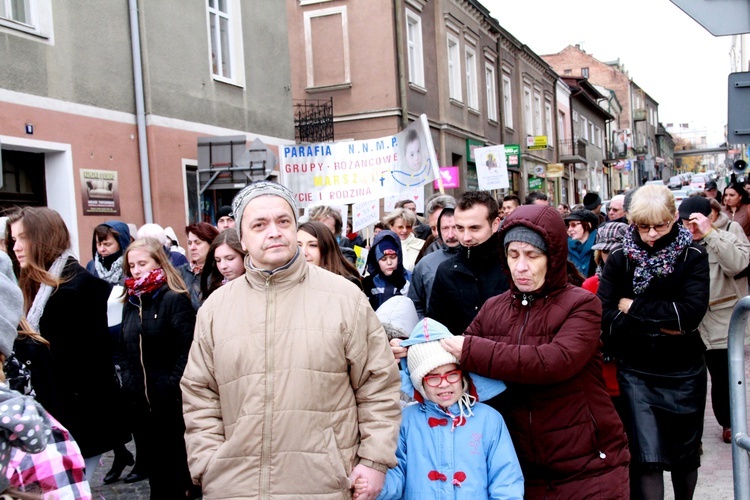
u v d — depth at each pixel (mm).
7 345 1971
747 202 8641
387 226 6906
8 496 1818
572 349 2676
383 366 2537
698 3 3416
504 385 2789
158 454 4285
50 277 3660
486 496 2715
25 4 8945
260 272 2455
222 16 12672
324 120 17984
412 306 3707
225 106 12484
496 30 26531
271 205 2451
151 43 10742
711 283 5023
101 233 6020
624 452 2830
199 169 10602
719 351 5109
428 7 20625
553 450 2734
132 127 10508
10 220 3770
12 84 8539
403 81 18469
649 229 3354
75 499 1952
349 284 2572
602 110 48750
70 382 3658
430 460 2744
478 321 3064
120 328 4746
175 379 4176
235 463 2340
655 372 3418
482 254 3697
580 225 6285
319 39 18844
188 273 5449
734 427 2945
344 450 2424
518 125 29812
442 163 21203
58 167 9305
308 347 2383
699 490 4484
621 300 3529
